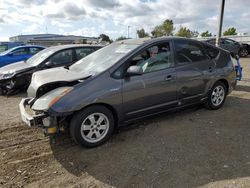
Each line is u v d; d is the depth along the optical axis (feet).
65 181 9.80
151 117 14.71
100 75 12.27
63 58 25.48
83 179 9.91
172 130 14.33
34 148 12.55
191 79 15.53
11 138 13.73
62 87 12.14
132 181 9.67
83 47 26.91
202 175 9.91
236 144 12.46
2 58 34.55
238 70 24.27
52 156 11.75
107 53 14.92
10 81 23.57
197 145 12.44
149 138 13.35
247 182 9.37
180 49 15.34
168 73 14.37
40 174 10.30
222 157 11.23
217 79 17.19
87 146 12.28
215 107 17.80
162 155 11.54
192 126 14.88
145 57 13.74
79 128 11.82
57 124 11.44
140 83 13.17
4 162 11.24
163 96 14.33
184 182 9.50
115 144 12.76
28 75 23.93
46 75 13.85
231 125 14.99
